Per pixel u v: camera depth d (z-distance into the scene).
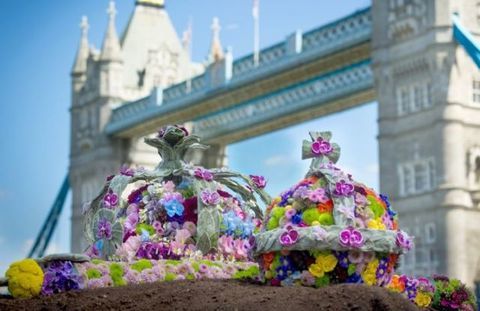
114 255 14.84
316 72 70.62
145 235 15.27
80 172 99.56
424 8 63.09
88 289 12.20
